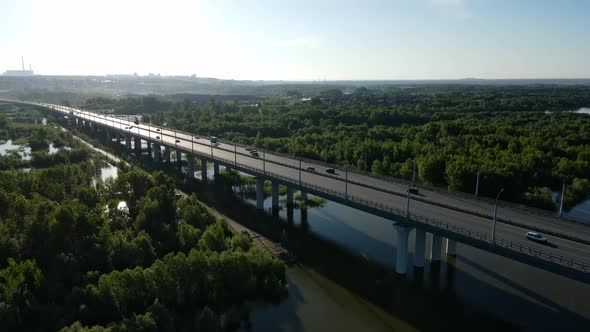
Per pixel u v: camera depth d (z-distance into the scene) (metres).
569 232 81.38
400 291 86.75
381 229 120.12
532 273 93.44
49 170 132.88
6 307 66.31
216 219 117.88
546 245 75.75
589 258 70.12
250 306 80.31
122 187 115.94
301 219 128.25
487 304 81.56
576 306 80.25
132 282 74.88
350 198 102.12
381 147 180.25
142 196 113.69
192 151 170.88
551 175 152.75
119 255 86.94
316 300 83.06
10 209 95.06
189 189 159.00
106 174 184.38
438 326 74.81
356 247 108.06
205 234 94.00
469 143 185.75
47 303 73.25
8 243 82.25
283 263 88.31
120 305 73.44
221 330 72.38
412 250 107.00
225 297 81.00
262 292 83.50
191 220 106.50
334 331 73.12
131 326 66.75
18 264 78.31
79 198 108.69
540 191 138.25
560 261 68.25
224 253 84.19
